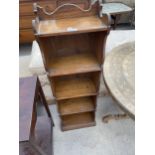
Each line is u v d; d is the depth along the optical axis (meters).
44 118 1.46
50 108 1.68
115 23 2.73
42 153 0.89
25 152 0.81
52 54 1.15
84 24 0.93
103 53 1.01
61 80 1.36
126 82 1.00
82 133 1.45
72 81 1.35
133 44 1.39
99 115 1.58
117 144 1.35
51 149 1.24
